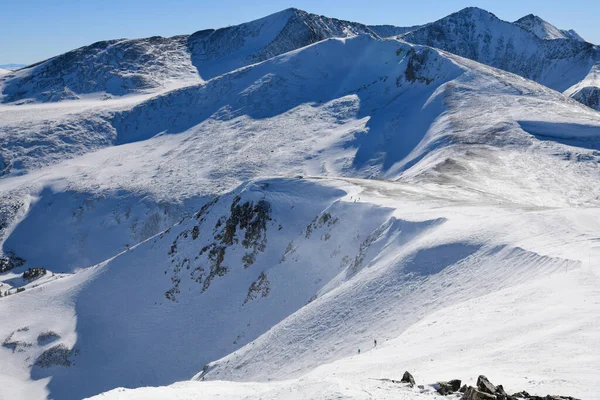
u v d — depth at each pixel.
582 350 15.34
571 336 16.78
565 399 10.95
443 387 13.15
